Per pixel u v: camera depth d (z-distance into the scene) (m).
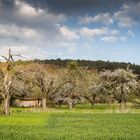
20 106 124.75
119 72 108.69
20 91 115.38
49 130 43.25
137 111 87.81
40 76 108.94
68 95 113.62
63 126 49.06
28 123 52.34
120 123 54.31
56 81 110.69
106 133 40.59
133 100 111.44
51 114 75.31
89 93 115.44
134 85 108.44
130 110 89.81
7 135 37.31
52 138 35.62
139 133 40.84
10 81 78.94
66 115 72.38
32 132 40.56
